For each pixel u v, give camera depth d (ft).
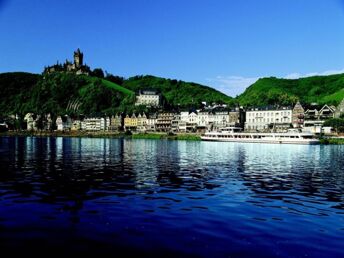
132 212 109.19
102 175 189.57
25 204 117.60
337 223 99.60
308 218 104.53
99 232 90.07
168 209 113.29
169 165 245.24
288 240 85.46
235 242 83.76
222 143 627.46
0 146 493.36
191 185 160.25
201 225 96.37
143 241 84.02
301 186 161.07
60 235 87.61
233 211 111.65
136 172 204.03
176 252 77.77
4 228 92.27
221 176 191.72
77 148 451.53
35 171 204.23
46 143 606.55
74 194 135.33
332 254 77.36
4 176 182.50
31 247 79.77
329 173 209.05
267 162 276.62
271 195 138.72
